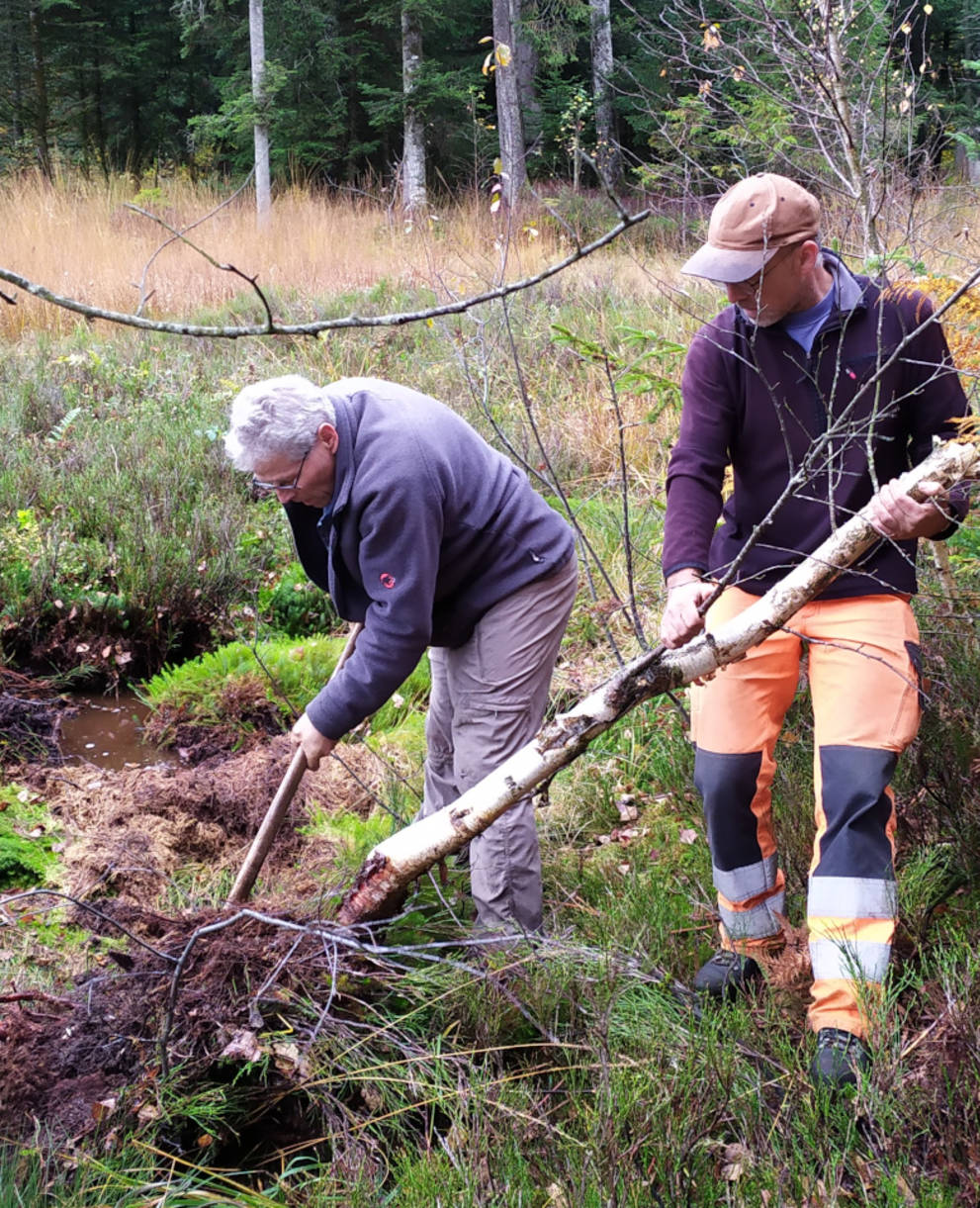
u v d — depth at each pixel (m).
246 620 5.34
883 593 2.46
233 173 19.86
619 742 4.02
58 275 10.96
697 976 2.73
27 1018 2.61
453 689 2.92
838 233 4.40
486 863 2.85
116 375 8.11
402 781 3.77
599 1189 2.05
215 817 3.84
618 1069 2.38
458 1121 2.33
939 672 3.35
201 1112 2.44
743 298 2.43
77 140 23.31
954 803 3.04
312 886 3.28
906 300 2.47
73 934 3.14
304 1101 2.60
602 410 6.39
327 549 2.75
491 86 18.08
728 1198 2.05
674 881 3.19
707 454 2.59
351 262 11.74
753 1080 2.36
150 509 5.82
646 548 5.00
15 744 4.45
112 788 4.04
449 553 2.71
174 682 4.80
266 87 15.95
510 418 6.59
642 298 8.50
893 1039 2.26
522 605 2.78
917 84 4.43
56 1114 2.42
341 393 2.64
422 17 17.48
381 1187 2.29
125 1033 2.58
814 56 4.12
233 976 2.67
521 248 10.20
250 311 9.72
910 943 2.72
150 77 23.02
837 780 2.39
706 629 2.63
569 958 2.70
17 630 5.11
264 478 2.55
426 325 8.22
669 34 5.17
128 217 13.40
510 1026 2.67
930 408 2.47
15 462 6.38
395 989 2.73
